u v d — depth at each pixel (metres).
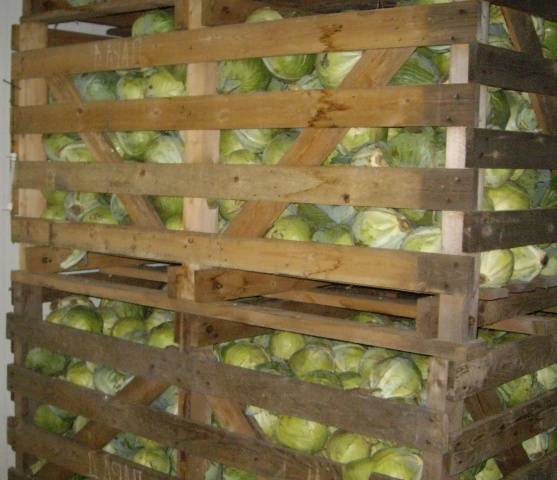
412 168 2.49
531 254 2.79
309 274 2.73
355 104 2.59
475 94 2.38
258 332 3.32
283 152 2.97
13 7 4.05
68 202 3.57
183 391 3.13
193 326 3.07
